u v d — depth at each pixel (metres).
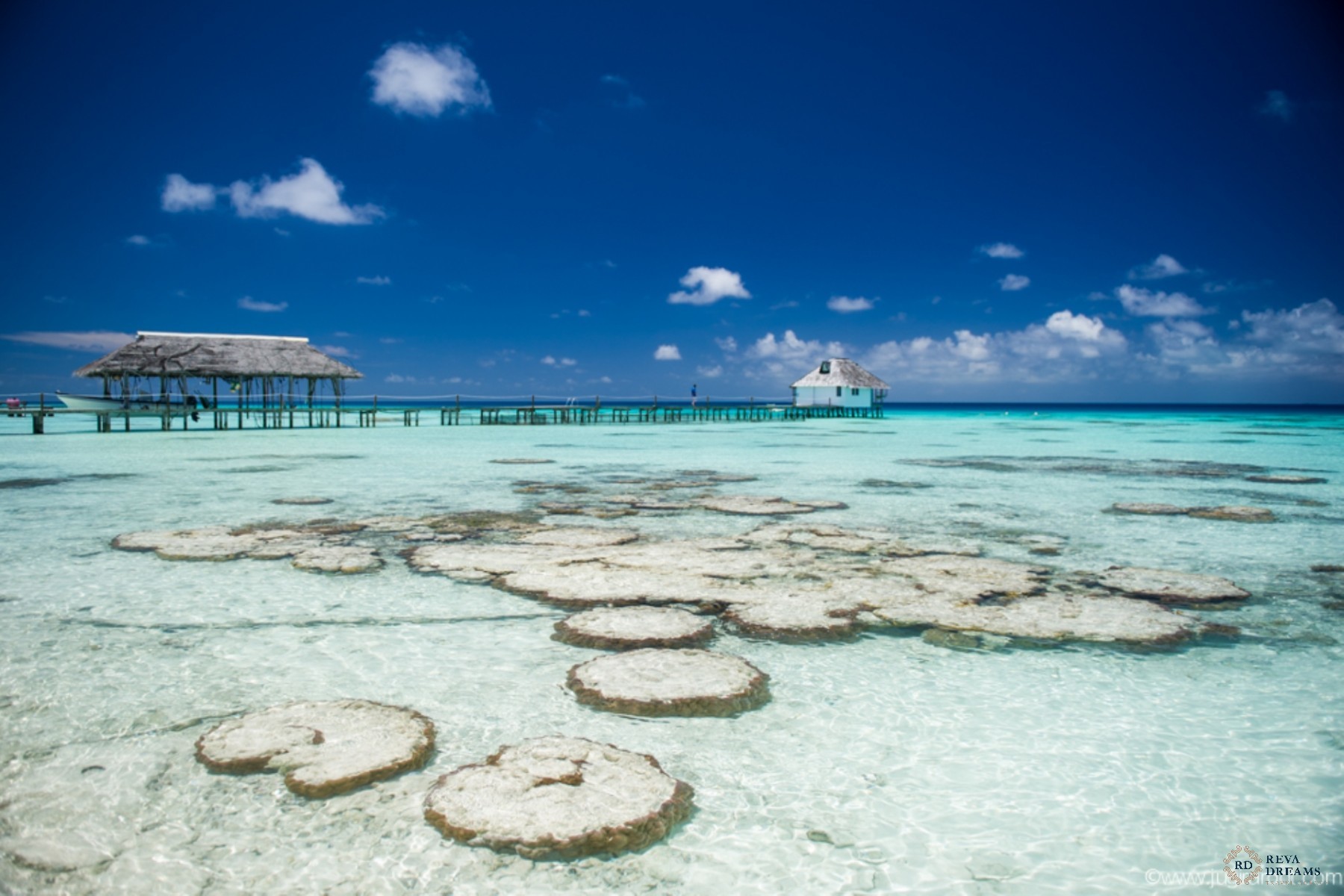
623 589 5.95
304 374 28.97
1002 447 22.73
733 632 4.96
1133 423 42.84
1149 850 2.69
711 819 2.87
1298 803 2.98
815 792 3.06
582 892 2.45
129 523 8.70
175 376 26.97
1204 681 4.19
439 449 20.27
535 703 3.86
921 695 3.99
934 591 5.91
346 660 4.46
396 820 2.81
